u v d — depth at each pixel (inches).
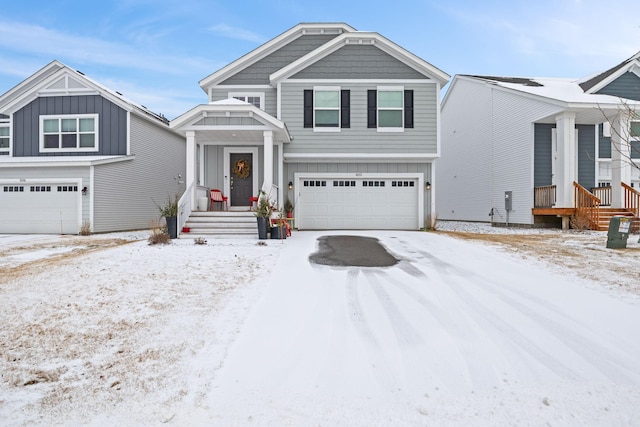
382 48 557.3
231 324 161.8
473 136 792.3
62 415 101.6
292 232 502.3
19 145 644.7
